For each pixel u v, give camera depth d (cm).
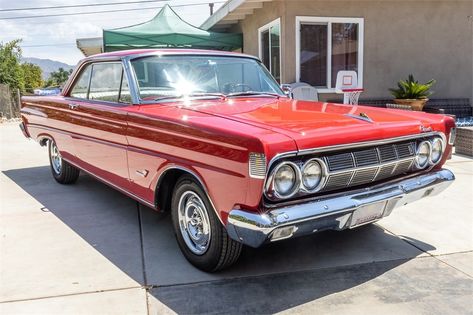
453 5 1035
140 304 282
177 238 345
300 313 270
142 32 1098
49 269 332
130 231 411
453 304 278
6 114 1855
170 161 322
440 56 1050
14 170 686
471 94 1084
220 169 278
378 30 1004
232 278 316
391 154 315
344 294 292
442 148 359
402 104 950
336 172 280
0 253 362
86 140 451
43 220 442
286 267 333
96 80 443
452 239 382
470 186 543
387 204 311
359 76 1009
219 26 1381
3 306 281
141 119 350
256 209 261
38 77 4053
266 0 991
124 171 388
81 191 550
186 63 413
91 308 278
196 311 273
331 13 969
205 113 326
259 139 252
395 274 319
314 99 884
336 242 379
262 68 470
